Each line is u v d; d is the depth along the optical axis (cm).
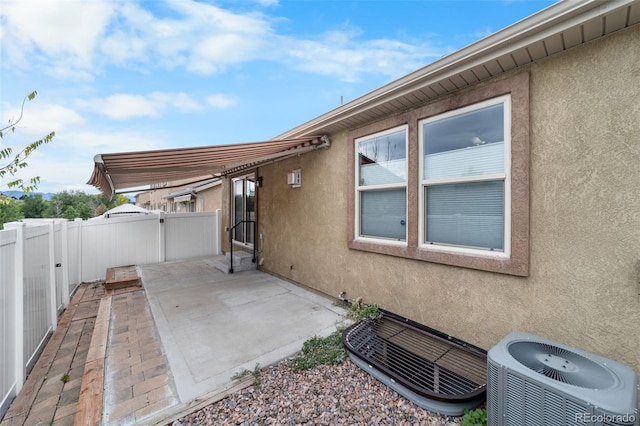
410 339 480
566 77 326
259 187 1009
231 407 322
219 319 562
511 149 368
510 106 372
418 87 431
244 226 1162
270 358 420
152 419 300
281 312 598
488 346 398
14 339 405
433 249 463
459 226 440
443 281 451
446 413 313
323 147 695
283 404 328
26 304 464
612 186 297
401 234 528
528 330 359
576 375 232
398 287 521
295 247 813
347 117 561
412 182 490
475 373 400
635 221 284
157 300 682
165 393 342
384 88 470
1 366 366
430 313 470
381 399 339
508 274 374
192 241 1282
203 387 353
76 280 938
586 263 315
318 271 723
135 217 1127
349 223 619
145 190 1159
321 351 433
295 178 789
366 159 593
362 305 588
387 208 554
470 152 422
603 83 301
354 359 408
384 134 550
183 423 298
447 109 440
